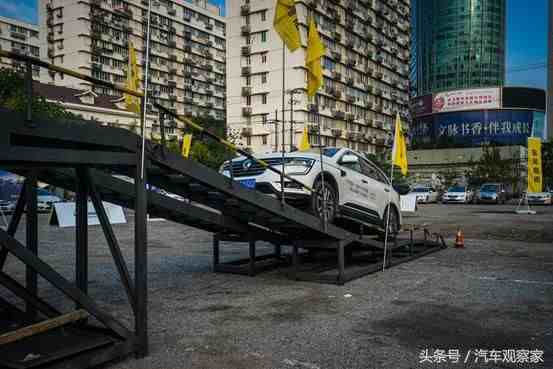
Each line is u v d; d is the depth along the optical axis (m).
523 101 84.31
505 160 48.25
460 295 6.21
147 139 4.25
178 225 17.91
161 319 5.25
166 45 79.12
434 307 5.61
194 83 84.06
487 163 48.59
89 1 68.19
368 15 64.50
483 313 5.34
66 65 69.25
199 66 84.75
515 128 84.31
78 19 67.69
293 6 6.55
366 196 8.60
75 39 68.12
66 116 30.58
